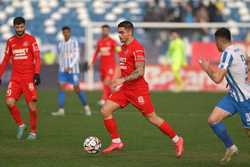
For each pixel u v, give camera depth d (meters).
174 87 90.25
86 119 55.03
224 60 31.83
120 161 34.22
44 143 40.94
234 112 32.91
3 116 56.94
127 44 35.75
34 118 42.75
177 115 59.53
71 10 108.31
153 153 37.19
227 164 33.62
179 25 92.50
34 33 103.12
